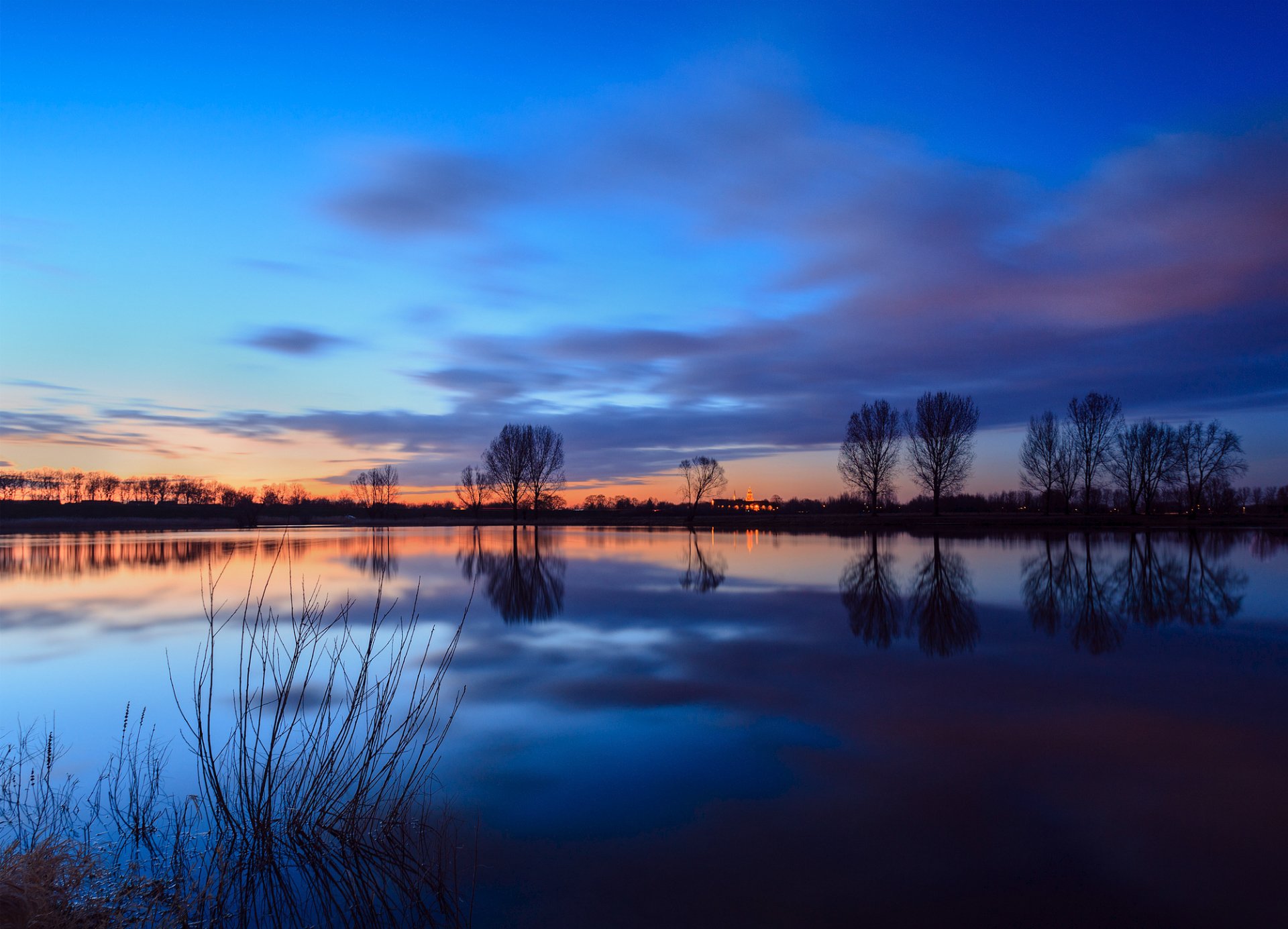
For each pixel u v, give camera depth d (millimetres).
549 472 73312
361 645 11555
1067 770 6254
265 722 7711
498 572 22922
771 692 8742
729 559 27266
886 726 7453
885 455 59094
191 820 5441
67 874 4363
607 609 15172
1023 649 11125
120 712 8156
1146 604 15570
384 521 75188
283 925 4207
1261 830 5129
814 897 4383
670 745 6988
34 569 24547
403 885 4582
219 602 16391
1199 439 63938
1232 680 9219
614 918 4207
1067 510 58938
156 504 80625
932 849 4953
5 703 8523
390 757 6586
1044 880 4539
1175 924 4078
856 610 14953
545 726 7551
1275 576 20953
